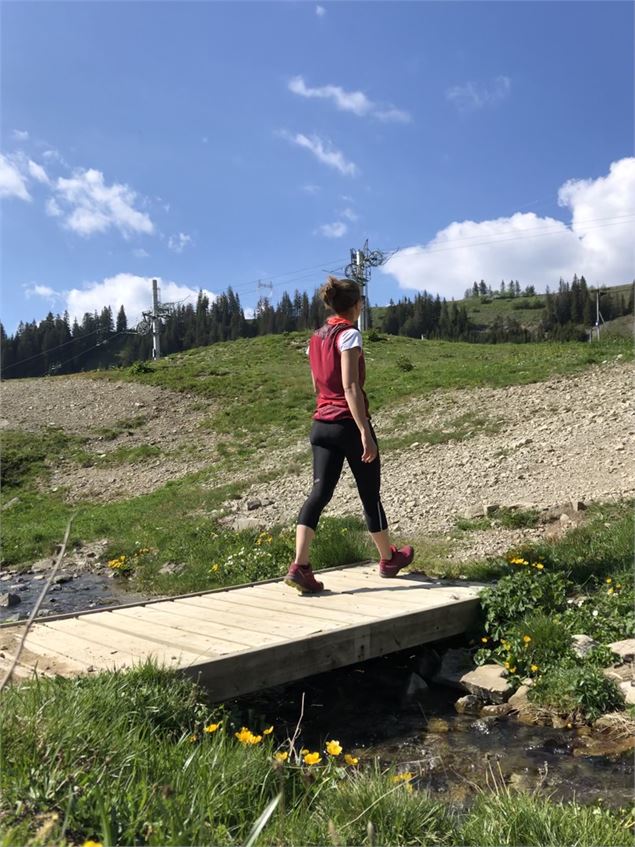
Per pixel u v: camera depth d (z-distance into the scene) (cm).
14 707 282
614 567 631
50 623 504
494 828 257
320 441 554
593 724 400
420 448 1574
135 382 3200
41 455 2319
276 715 441
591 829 256
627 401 1548
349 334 523
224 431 2448
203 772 260
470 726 415
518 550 687
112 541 1266
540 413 1639
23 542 1332
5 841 194
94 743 267
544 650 475
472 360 3103
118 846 208
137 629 478
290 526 1052
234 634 452
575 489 1031
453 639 548
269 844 228
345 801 260
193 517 1346
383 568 619
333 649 444
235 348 4144
